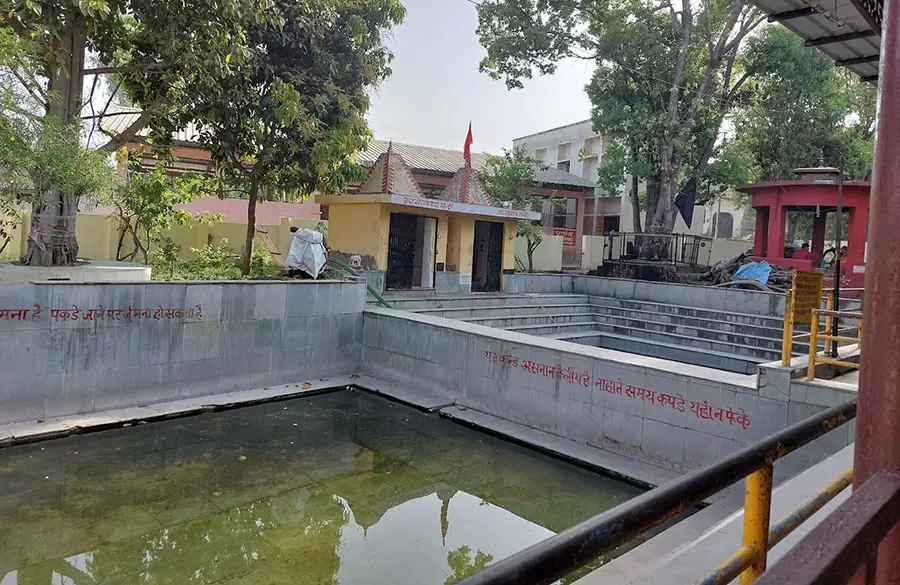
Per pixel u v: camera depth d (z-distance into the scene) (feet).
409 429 28.45
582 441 26.50
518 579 3.06
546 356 27.81
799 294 22.09
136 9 28.32
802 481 13.38
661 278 56.85
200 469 22.58
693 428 23.27
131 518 18.63
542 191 82.17
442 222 48.21
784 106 60.34
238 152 38.75
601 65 60.34
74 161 26.25
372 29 40.42
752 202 57.00
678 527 18.45
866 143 63.05
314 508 20.15
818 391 20.31
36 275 27.71
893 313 4.59
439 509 20.66
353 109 39.88
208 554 16.89
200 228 49.96
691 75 59.26
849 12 15.84
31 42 23.66
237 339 31.22
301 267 36.86
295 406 30.94
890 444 4.58
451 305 45.62
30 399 25.00
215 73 31.48
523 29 57.88
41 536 17.28
